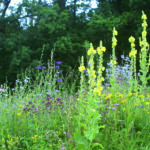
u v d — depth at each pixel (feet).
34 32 57.26
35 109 15.81
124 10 63.00
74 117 12.75
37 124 14.76
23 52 49.62
